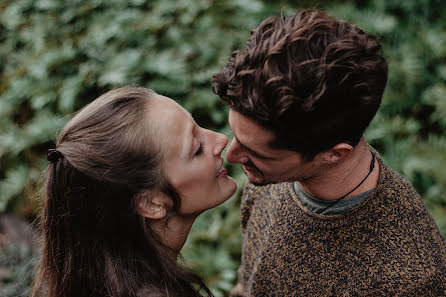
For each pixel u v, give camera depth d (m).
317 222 1.13
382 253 1.05
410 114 3.00
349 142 0.97
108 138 1.08
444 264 1.03
